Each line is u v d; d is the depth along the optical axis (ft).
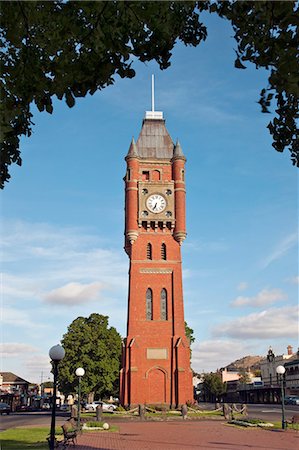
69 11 26.50
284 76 23.72
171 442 93.45
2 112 27.58
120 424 142.31
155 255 208.23
